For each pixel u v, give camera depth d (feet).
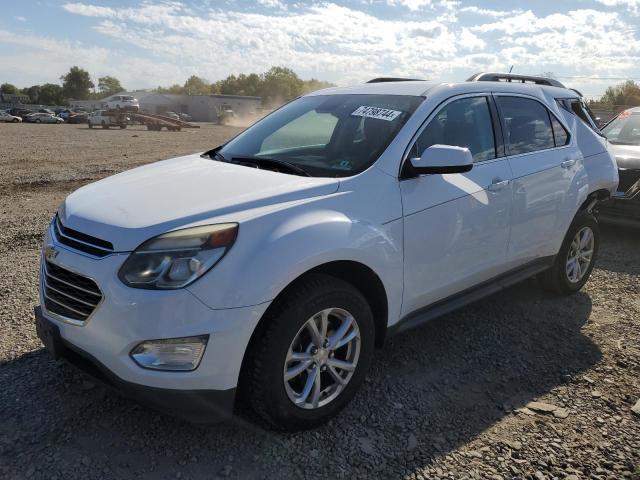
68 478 8.33
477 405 10.60
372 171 10.36
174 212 8.72
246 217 8.68
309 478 8.52
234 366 8.36
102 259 8.39
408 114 11.43
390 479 8.55
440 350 12.78
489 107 13.02
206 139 99.66
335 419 10.01
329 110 12.78
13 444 9.04
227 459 8.86
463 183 11.66
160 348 8.04
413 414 10.24
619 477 8.70
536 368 12.07
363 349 10.03
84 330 8.54
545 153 14.15
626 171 21.94
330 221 9.23
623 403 10.76
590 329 14.12
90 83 422.00
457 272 11.88
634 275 18.37
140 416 9.89
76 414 9.88
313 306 9.02
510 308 15.35
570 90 16.61
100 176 41.86
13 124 159.12
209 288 8.07
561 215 14.56
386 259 10.05
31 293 15.40
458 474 8.69
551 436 9.68
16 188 35.01
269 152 12.20
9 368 11.34
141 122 148.15
